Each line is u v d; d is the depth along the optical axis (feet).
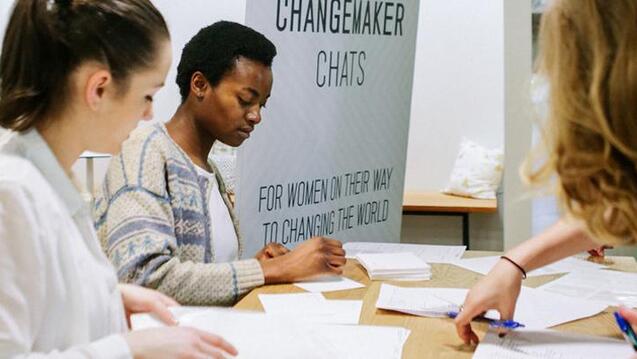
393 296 4.70
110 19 2.95
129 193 4.91
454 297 4.70
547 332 3.95
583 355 3.60
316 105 6.90
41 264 2.61
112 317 3.25
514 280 4.09
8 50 2.92
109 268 3.39
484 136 13.47
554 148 2.30
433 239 13.32
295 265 5.14
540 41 2.38
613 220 2.34
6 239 2.55
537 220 7.37
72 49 2.87
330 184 7.26
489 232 13.08
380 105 7.77
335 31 6.97
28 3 2.89
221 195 5.84
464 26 13.25
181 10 13.57
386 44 7.68
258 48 5.59
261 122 6.34
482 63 13.28
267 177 6.52
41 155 2.91
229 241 5.76
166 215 5.01
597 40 2.10
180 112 5.63
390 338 3.84
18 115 2.89
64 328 2.79
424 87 13.55
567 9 2.20
